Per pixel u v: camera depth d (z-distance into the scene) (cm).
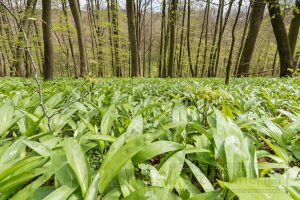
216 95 252
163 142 151
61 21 1720
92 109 300
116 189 130
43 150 163
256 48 4091
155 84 759
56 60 3019
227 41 3394
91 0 2495
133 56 1404
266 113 333
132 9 1347
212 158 183
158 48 3862
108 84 726
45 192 130
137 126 199
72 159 137
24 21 1168
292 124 224
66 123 257
